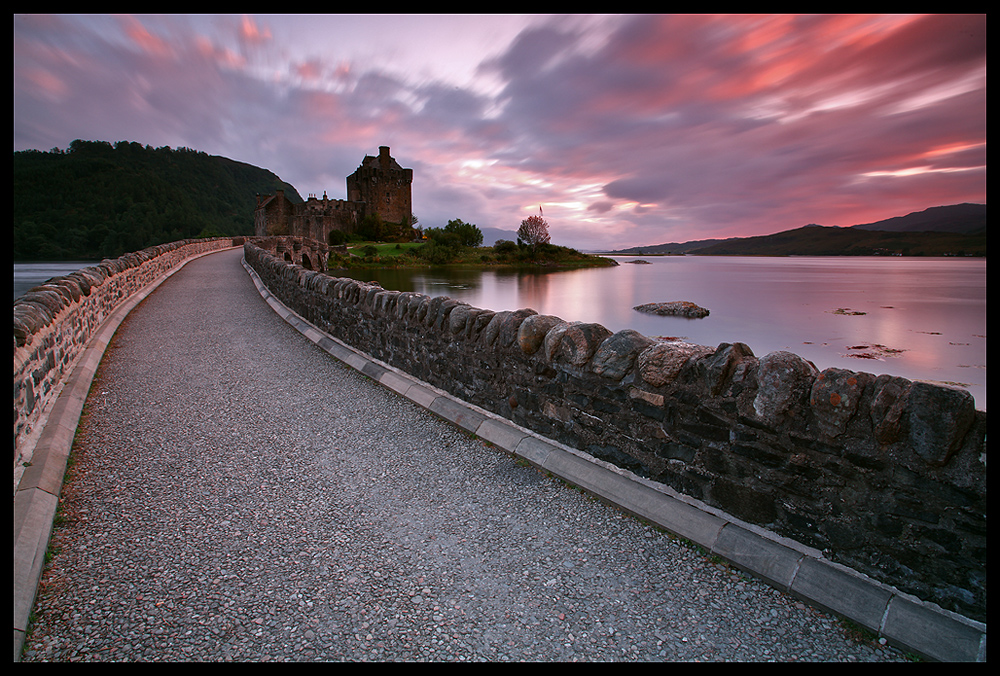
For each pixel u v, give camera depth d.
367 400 5.79
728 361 3.07
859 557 2.59
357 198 119.19
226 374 6.67
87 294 7.41
